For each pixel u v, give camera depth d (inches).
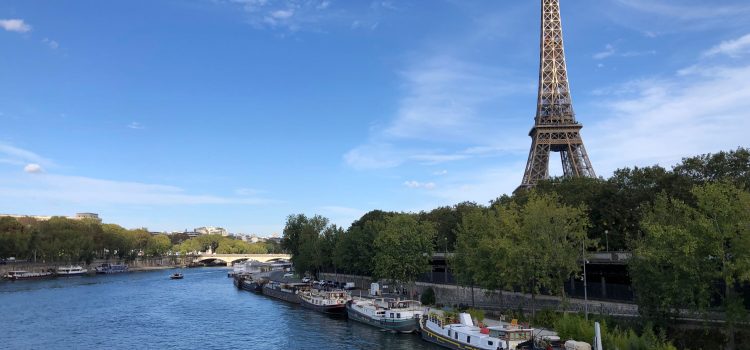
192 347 3110.2
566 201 3969.0
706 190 2092.8
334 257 5841.5
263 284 6368.1
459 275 3538.4
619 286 3083.2
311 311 4559.5
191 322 4008.4
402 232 4180.6
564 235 2842.0
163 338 3383.4
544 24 6569.9
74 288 6820.9
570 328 2336.4
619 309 2775.6
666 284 2110.0
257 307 4904.0
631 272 2417.6
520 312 3093.0
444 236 5516.7
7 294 5984.3
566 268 2891.2
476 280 3181.6
